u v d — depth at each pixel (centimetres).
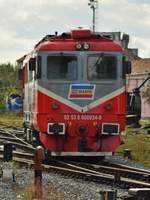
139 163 3850
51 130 3512
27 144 4606
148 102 11612
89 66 3584
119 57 3609
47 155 3631
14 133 6291
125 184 2597
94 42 3609
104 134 3556
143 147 4494
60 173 3061
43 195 2272
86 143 3553
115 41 3688
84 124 3553
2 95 13562
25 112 4434
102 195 1859
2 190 2389
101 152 3584
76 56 3572
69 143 3569
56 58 3559
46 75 3550
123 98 3606
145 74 14112
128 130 6644
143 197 1716
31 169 3145
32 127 3931
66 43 3581
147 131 6397
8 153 3183
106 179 2716
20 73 4859
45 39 3756
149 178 2831
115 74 3600
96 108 3569
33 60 3644
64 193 2361
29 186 2380
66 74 3562
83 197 2277
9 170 2688
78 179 2850
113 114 3578
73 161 3669
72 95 3553
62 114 3541
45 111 3534
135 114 5578
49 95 3541
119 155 4284
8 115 12488
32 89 3794
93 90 3572
